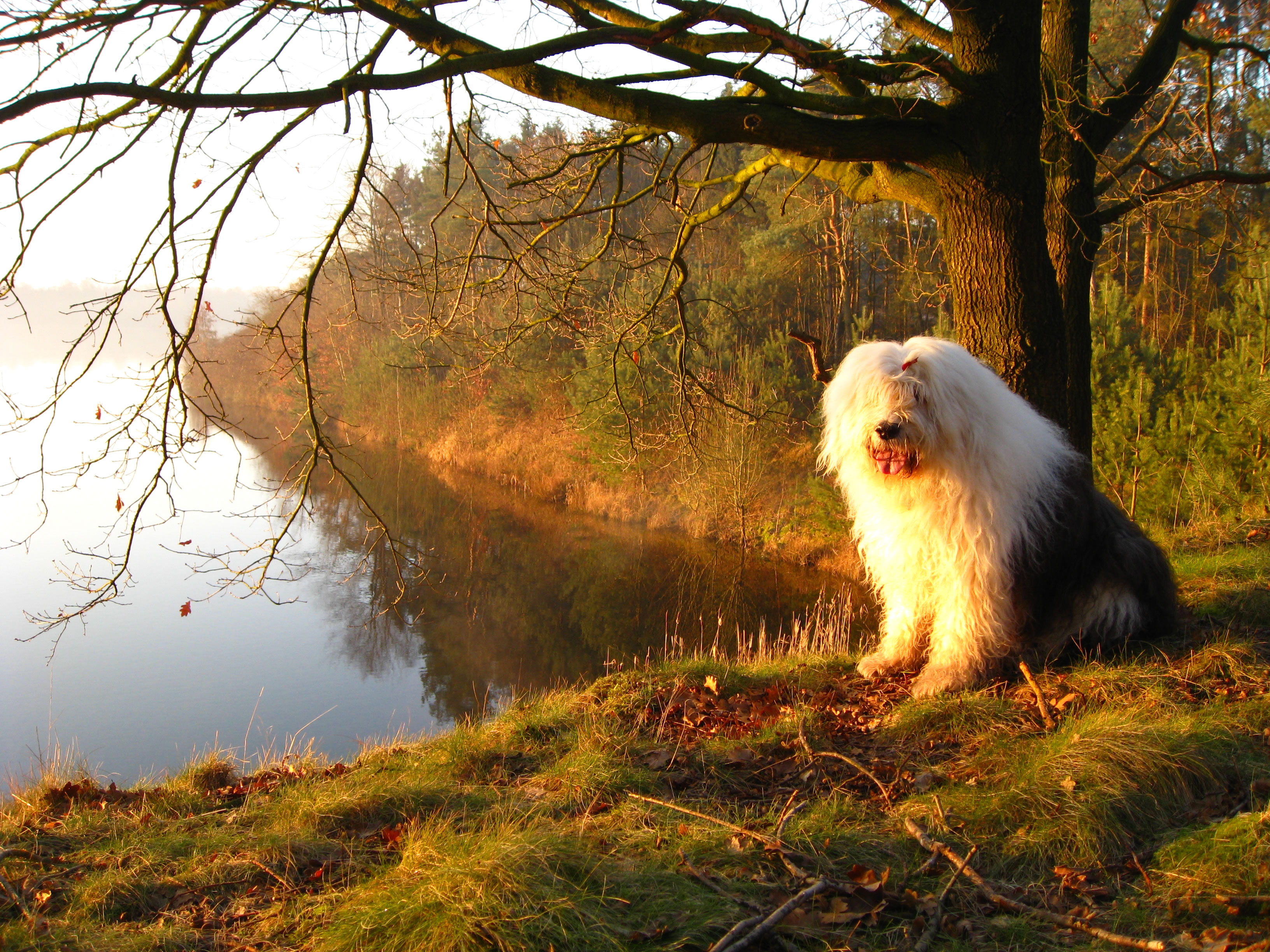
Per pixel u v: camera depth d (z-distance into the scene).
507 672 11.48
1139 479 9.61
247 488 4.73
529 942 2.21
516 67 4.26
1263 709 3.26
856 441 3.70
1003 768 3.12
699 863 2.66
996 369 4.77
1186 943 2.09
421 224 20.75
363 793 3.39
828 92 7.07
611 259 7.09
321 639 13.16
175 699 10.99
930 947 2.20
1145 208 6.73
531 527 19.14
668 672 4.77
